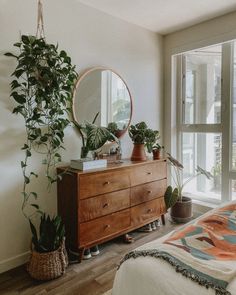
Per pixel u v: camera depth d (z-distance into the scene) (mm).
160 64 3635
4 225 2215
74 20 2617
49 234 2135
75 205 2281
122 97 3117
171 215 3258
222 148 3264
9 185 2227
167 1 2666
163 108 3725
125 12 2914
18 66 2053
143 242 2721
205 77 3426
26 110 2215
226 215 1554
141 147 2977
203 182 3572
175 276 995
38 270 2031
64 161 2590
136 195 2754
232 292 897
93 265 2279
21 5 2244
